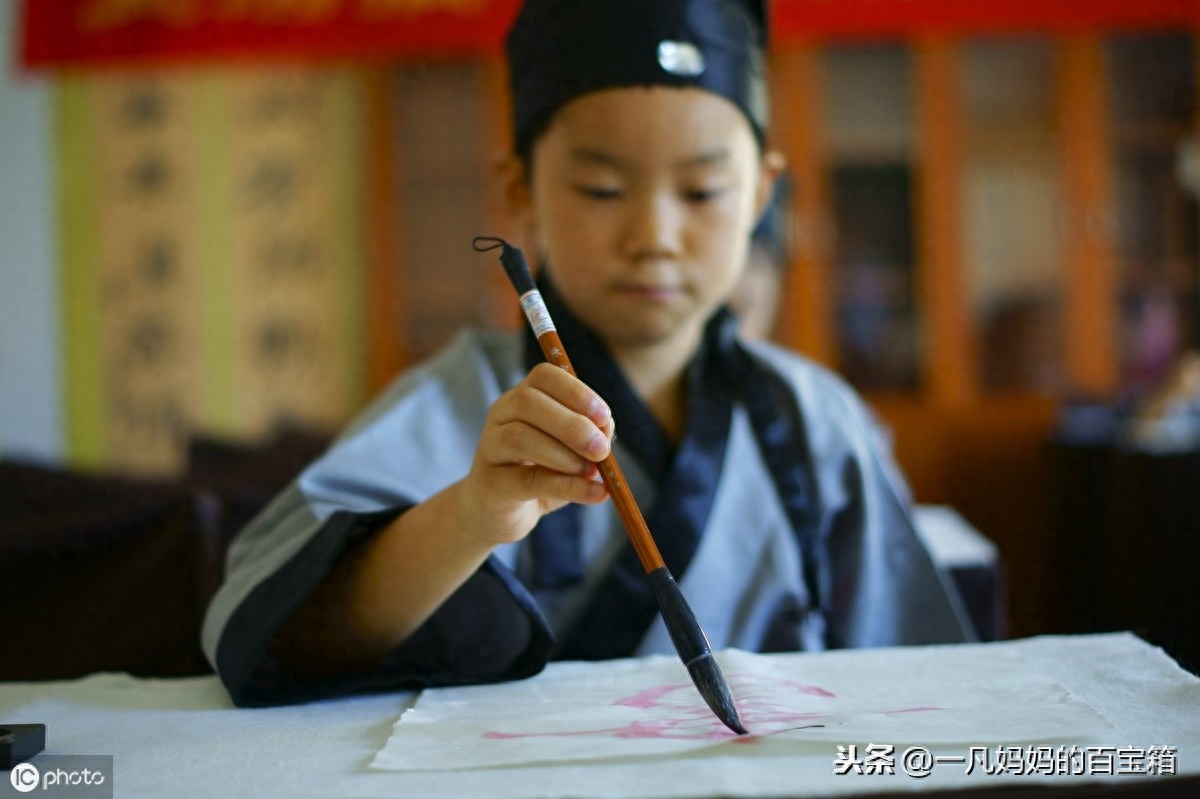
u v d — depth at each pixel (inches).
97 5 119.0
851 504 42.9
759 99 39.9
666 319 38.6
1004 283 129.6
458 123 132.3
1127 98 128.4
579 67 37.1
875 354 130.0
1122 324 129.5
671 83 36.7
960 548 56.0
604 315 38.9
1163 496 93.8
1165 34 127.7
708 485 39.8
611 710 27.1
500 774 22.3
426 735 25.4
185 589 41.9
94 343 145.6
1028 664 29.9
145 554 42.3
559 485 27.6
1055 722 24.3
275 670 31.2
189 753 24.9
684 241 37.9
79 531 42.2
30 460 47.5
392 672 31.7
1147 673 28.9
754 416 42.0
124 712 29.0
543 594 38.6
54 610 41.8
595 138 37.0
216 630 31.0
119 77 144.1
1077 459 117.2
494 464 28.5
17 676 41.1
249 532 35.1
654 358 40.8
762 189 43.3
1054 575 126.7
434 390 39.9
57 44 119.3
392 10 119.3
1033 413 129.0
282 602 29.5
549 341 29.3
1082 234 128.8
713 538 39.6
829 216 128.7
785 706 26.5
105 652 41.4
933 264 129.0
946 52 128.1
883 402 130.0
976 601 52.7
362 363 141.5
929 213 128.7
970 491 129.6
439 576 30.8
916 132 128.6
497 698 29.2
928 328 129.6
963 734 23.6
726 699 24.4
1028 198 129.3
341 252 141.6
